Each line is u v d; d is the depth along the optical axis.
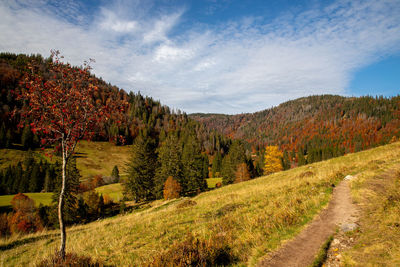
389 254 5.27
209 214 13.30
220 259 6.82
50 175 72.31
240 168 54.00
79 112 7.75
